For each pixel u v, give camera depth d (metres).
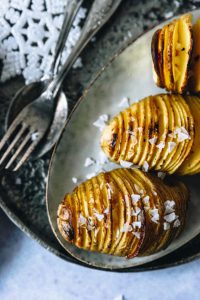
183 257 0.39
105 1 0.39
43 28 0.40
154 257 0.38
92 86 0.38
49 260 0.42
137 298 0.42
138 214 0.35
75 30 0.40
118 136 0.35
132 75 0.39
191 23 0.36
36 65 0.40
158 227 0.35
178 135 0.35
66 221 0.35
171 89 0.36
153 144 0.35
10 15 0.40
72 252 0.39
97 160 0.39
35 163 0.40
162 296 0.42
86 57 0.40
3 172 0.40
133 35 0.40
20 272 0.42
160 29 0.37
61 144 0.39
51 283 0.42
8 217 0.41
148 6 0.40
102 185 0.35
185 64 0.35
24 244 0.42
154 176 0.36
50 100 0.39
